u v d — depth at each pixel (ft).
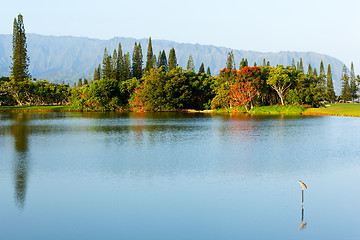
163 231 35.37
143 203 43.37
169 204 43.01
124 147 88.38
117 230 35.55
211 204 43.04
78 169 61.93
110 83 321.52
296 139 103.24
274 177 55.93
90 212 40.34
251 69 263.08
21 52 353.92
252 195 46.55
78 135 115.65
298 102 262.47
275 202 43.91
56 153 79.20
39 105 387.75
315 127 141.69
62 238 33.73
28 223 37.22
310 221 37.96
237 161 69.05
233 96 267.59
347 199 45.03
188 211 40.73
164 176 56.70
